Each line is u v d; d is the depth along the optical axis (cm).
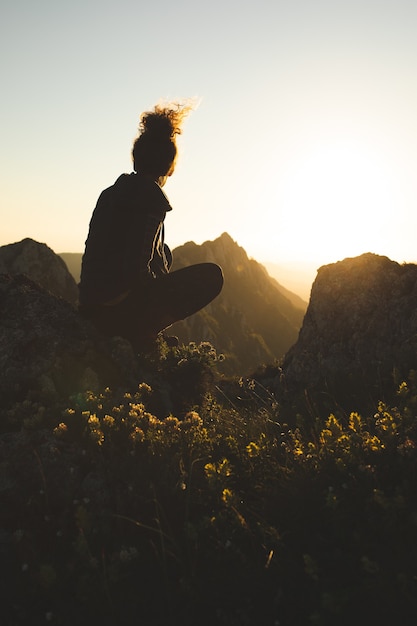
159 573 294
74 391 536
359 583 270
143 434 404
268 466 385
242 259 16950
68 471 373
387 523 291
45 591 282
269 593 275
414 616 246
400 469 336
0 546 322
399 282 873
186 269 612
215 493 350
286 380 906
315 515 319
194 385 641
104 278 591
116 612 270
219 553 297
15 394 511
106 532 327
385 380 607
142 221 570
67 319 617
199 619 268
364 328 867
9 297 632
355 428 407
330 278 952
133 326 639
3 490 368
